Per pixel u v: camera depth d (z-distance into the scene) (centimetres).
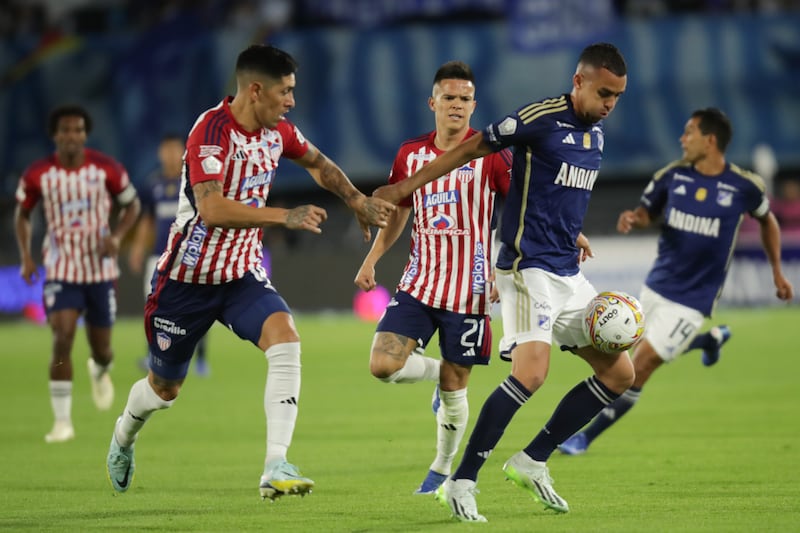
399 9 9556
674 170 3122
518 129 2002
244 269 2078
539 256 2044
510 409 1970
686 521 1938
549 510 2073
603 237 7738
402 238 8225
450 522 1964
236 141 2003
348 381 4709
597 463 2673
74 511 2122
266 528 1928
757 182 3075
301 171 9406
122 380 4794
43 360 5809
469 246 2325
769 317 7281
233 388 4591
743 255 7875
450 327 2322
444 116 2345
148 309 2116
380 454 2884
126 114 9825
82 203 3409
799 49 9081
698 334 3338
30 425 3581
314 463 2744
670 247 3102
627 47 9231
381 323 2355
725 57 9150
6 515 2080
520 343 2019
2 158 9862
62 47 9956
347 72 9556
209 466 2727
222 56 9744
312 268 8262
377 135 9481
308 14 9694
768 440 2997
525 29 9350
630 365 2081
